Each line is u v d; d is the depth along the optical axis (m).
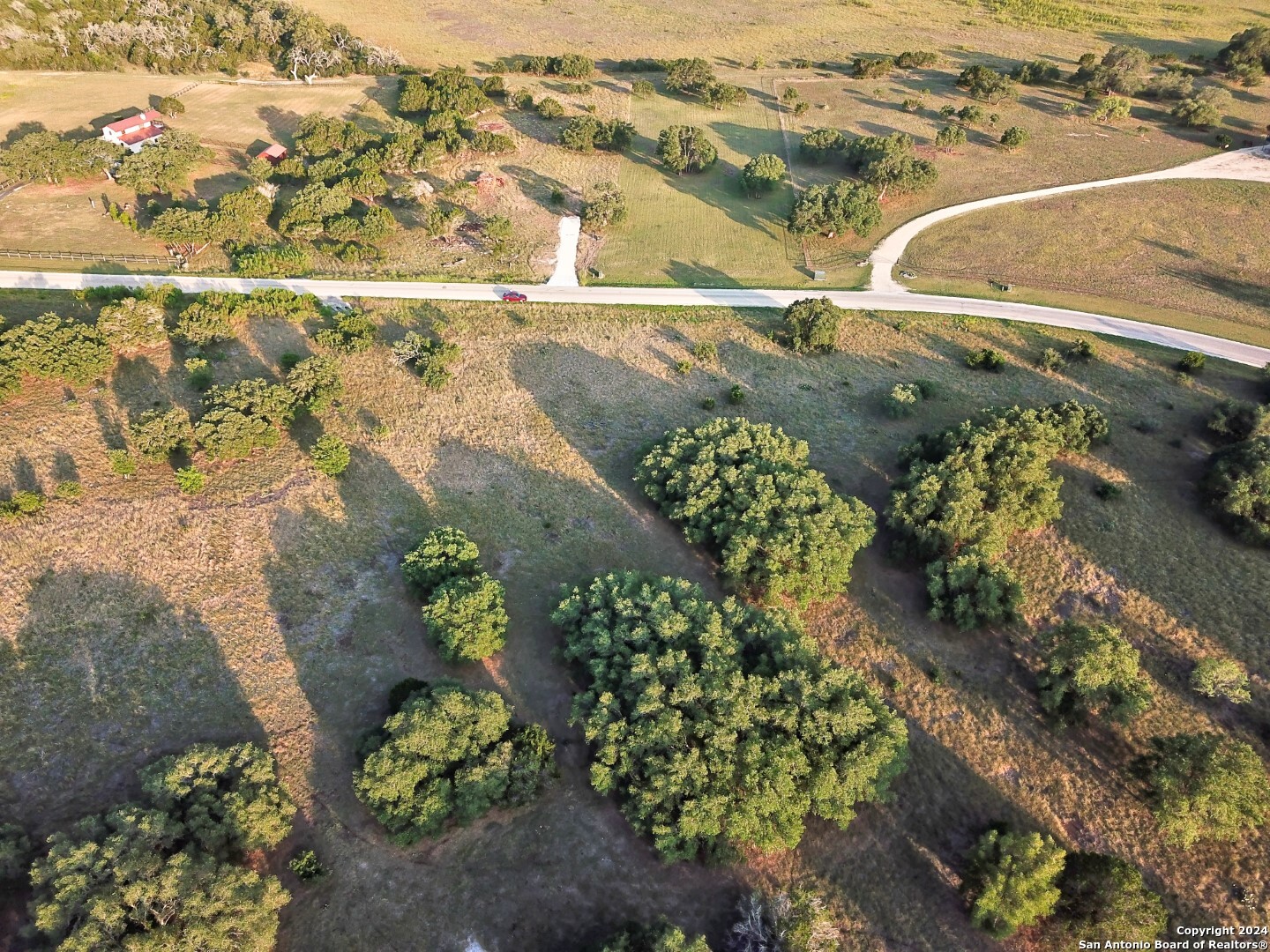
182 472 66.44
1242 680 55.12
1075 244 111.94
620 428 81.12
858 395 86.25
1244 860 47.97
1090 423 76.94
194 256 101.75
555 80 165.25
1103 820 50.62
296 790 49.56
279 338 88.62
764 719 49.31
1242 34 165.25
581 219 116.06
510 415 81.62
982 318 97.75
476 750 48.69
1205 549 67.81
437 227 107.19
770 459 70.00
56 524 62.97
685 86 158.62
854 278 105.94
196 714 52.88
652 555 67.94
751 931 42.28
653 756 47.69
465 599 56.25
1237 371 88.06
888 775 48.53
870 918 45.69
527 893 45.66
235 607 59.75
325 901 44.62
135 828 41.78
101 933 37.50
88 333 77.88
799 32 196.50
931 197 124.81
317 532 66.62
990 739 55.25
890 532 70.31
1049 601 64.56
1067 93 162.12
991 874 43.88
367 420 79.50
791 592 61.88
